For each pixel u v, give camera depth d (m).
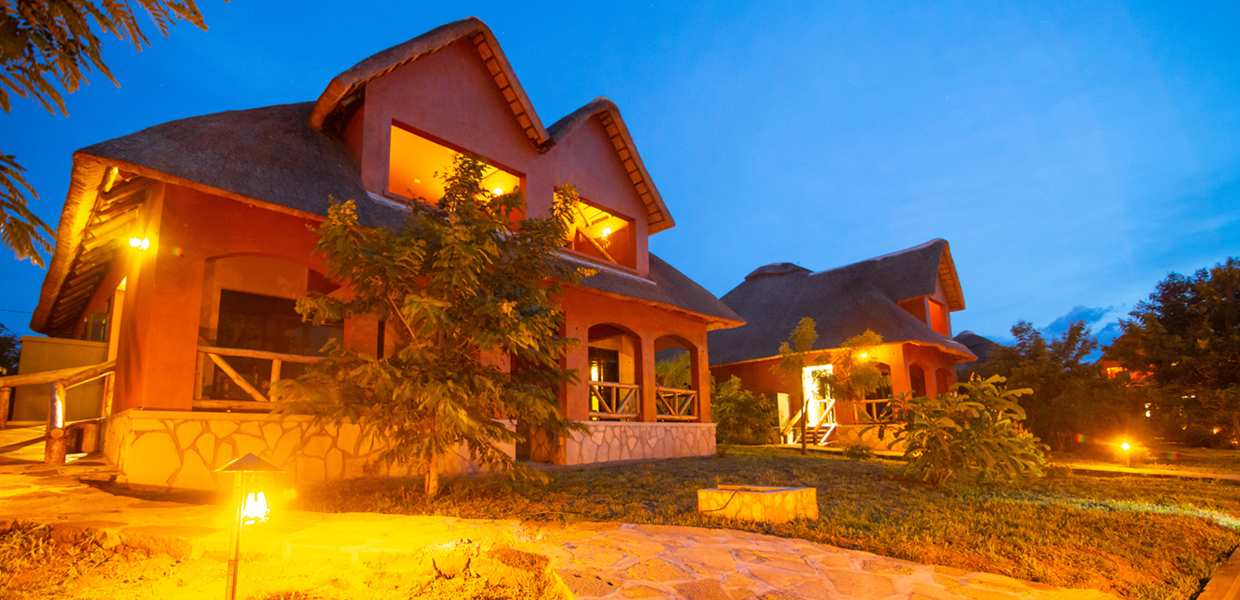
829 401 22.89
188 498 6.78
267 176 8.41
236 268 10.61
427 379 6.65
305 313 6.81
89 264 12.20
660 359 27.61
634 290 13.84
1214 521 7.55
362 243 6.89
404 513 6.37
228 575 3.61
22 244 3.14
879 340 17.91
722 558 4.96
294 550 4.59
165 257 7.70
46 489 6.52
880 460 14.92
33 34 3.01
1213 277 20.25
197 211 8.04
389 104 10.77
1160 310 23.56
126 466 7.21
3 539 4.81
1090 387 20.41
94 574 4.38
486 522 5.72
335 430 8.73
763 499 6.64
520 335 6.76
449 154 12.67
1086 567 5.21
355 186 9.67
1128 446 15.04
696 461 13.06
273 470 3.77
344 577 4.47
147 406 7.36
